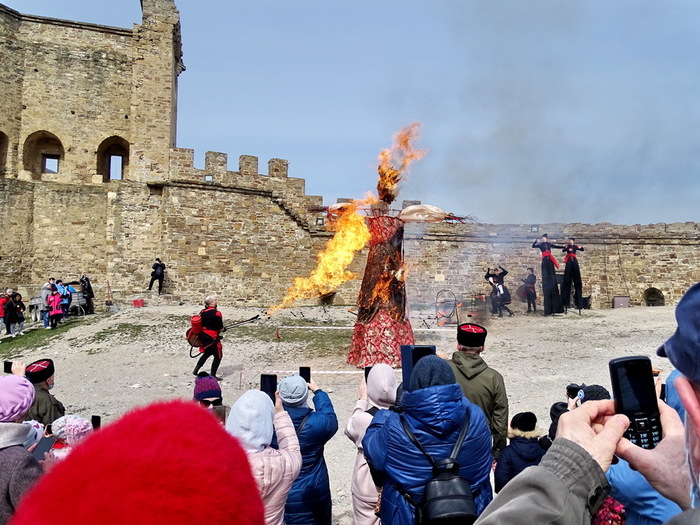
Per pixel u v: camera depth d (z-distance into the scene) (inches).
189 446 43.2
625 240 1000.9
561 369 471.5
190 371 520.7
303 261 1019.3
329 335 656.4
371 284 477.7
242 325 718.5
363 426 161.3
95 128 1075.9
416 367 128.1
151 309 820.6
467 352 206.7
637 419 68.6
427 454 120.4
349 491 257.1
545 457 65.5
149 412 46.7
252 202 997.8
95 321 765.9
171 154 959.0
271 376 176.1
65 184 1028.5
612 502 98.7
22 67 1034.7
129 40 1099.3
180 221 955.3
